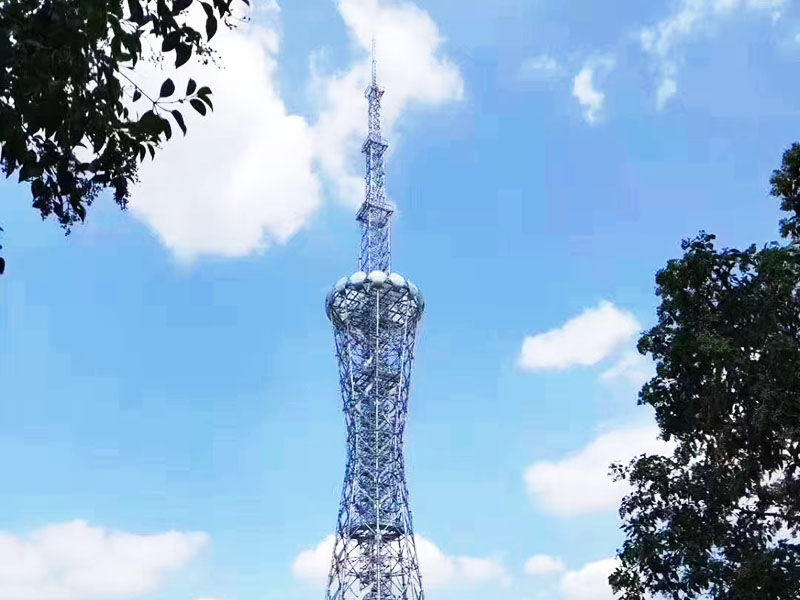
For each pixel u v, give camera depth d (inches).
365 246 7500.0
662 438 1847.9
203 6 679.1
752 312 1681.8
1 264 661.3
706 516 1744.6
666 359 1806.1
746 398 1663.4
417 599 6441.9
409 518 6653.5
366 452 6776.6
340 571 6491.1
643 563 1721.2
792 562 1583.4
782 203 1765.5
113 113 706.8
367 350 7037.4
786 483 1656.0
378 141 7859.3
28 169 669.9
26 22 629.6
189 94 695.1
